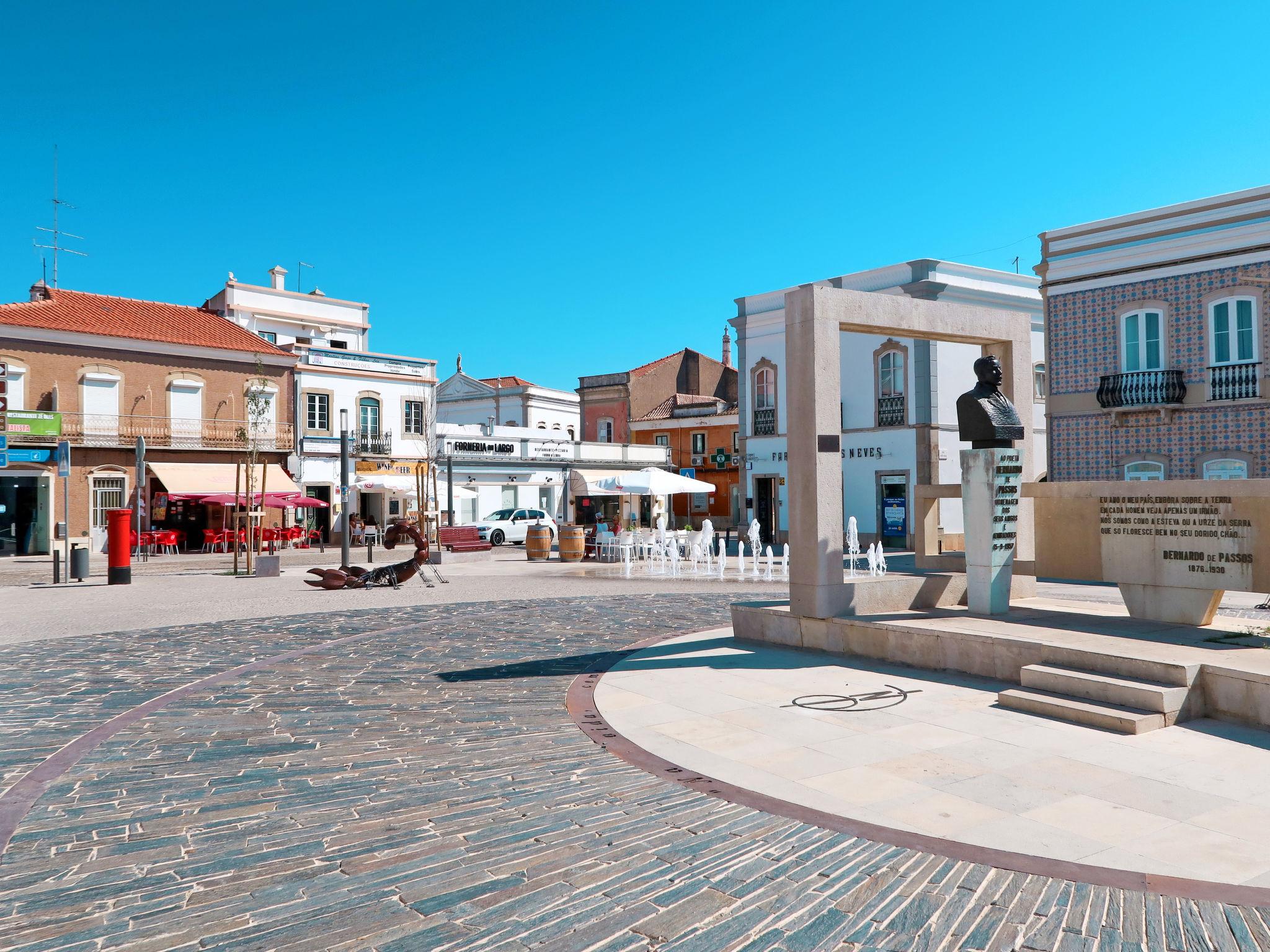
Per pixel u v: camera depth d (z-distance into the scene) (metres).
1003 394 10.38
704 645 9.38
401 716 6.42
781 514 32.59
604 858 3.79
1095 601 10.73
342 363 36.47
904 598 9.29
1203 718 6.01
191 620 11.98
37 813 4.41
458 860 3.78
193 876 3.62
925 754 5.30
